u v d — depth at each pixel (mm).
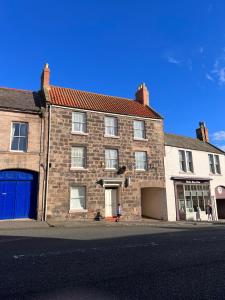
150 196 27422
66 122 21844
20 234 13141
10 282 5578
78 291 5074
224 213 30766
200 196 28312
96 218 21438
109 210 22766
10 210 19078
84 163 22016
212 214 28672
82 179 21516
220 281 5645
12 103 20562
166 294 4926
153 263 7125
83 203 21484
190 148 29031
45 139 20656
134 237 12164
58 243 10258
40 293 4973
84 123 22875
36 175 20141
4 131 19469
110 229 16250
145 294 4926
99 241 10820
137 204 23609
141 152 25125
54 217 19859
